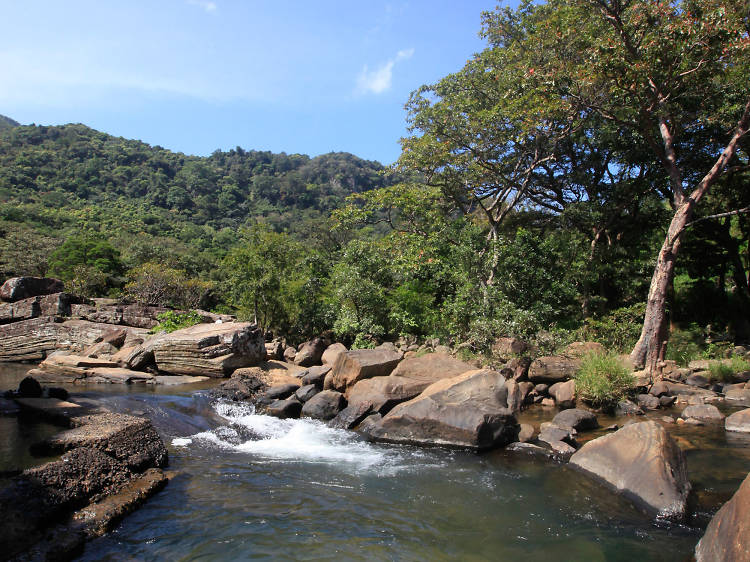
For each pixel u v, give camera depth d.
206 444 7.74
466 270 15.73
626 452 6.02
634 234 21.48
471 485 6.03
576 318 19.22
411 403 8.23
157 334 13.98
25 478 4.87
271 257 16.72
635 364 12.61
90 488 5.22
